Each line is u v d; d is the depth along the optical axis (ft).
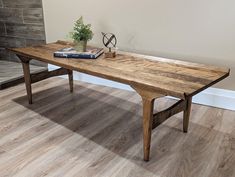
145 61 6.82
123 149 6.25
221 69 6.09
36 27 11.25
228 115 7.82
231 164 5.66
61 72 9.12
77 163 5.75
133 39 9.19
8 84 10.20
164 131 7.02
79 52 7.34
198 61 8.30
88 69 6.18
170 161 5.80
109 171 5.50
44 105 8.64
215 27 7.70
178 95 4.78
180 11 8.04
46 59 7.10
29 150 6.21
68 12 10.17
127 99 9.06
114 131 7.06
